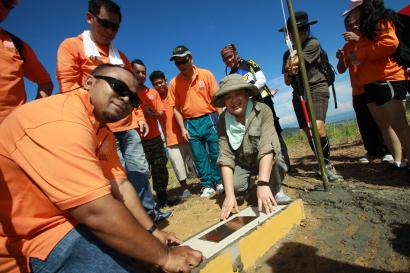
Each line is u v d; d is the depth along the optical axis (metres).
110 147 2.00
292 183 4.23
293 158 6.50
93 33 3.31
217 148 4.64
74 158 1.37
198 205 4.14
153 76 5.33
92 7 3.19
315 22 4.05
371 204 2.98
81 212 1.35
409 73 3.36
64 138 1.38
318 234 2.65
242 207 3.45
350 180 3.96
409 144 3.41
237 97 3.01
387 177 3.81
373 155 4.74
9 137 1.41
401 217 2.64
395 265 2.09
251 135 3.07
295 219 2.88
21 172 1.40
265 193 2.80
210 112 4.64
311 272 2.16
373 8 3.17
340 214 2.93
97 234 1.39
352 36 3.46
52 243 1.42
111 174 1.99
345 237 2.53
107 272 1.47
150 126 4.73
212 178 4.73
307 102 3.47
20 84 2.64
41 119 1.42
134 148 3.49
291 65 3.99
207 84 4.59
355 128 9.23
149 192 3.30
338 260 2.25
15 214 1.42
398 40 3.20
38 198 1.44
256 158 3.31
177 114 4.74
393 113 3.37
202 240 2.44
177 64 4.39
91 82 1.69
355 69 3.67
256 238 2.42
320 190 3.59
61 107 1.50
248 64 4.53
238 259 2.24
